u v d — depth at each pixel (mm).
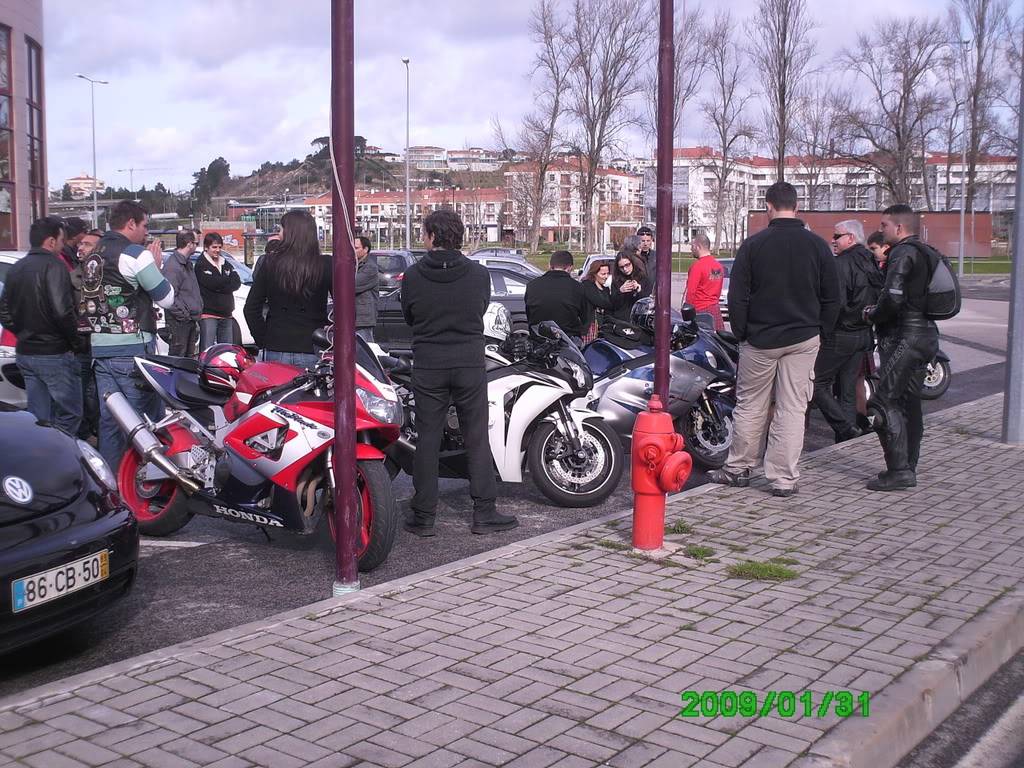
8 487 4410
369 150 185000
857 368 9539
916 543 5965
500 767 3314
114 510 4785
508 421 6980
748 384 7332
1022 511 6723
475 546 6410
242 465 5953
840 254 9258
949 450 8836
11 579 4102
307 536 6441
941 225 59281
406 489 8250
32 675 4469
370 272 13633
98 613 4547
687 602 4930
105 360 7234
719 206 56125
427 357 6309
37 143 33750
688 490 7395
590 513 7309
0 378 9172
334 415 5188
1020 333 8922
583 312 9195
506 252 31891
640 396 8039
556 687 3932
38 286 7219
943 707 4066
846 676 4055
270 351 6586
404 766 3316
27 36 32031
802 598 4996
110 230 7328
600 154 44594
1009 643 4703
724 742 3496
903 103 58812
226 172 167375
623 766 3328
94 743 3461
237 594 5504
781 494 7137
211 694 3863
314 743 3471
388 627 4582
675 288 38844
